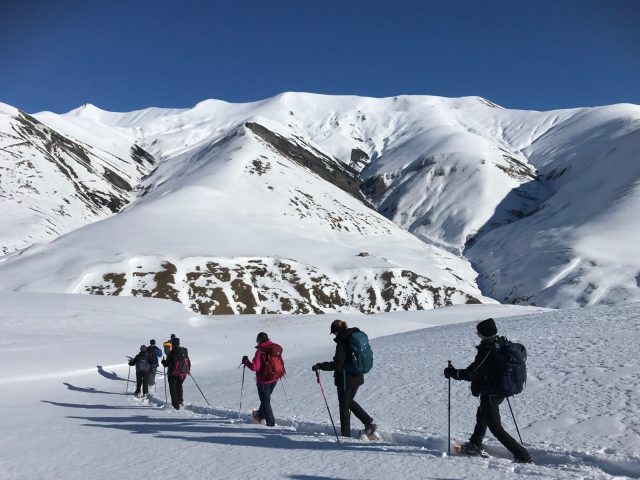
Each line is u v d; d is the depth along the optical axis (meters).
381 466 5.90
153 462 6.43
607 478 5.44
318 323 40.75
